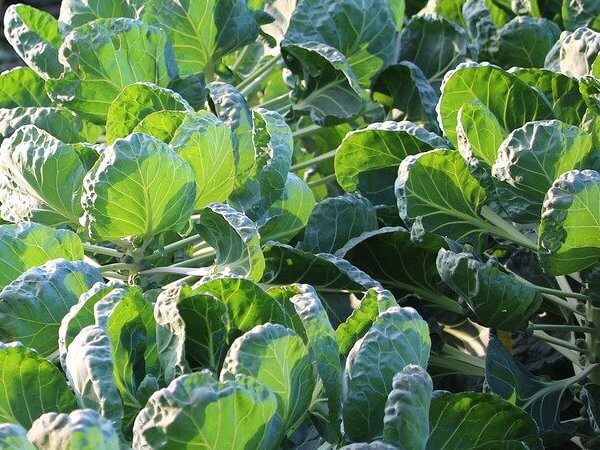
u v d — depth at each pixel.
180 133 1.75
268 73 2.46
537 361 2.38
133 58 2.12
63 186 1.82
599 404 1.92
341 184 2.16
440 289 2.19
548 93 1.97
